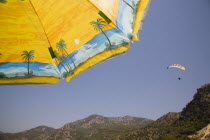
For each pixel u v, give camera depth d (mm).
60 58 3820
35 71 3773
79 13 3656
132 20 3402
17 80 3697
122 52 3609
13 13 3572
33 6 3582
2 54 3736
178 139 53219
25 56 3803
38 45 3828
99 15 3639
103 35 3689
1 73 3654
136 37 3443
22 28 3705
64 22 3713
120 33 3590
